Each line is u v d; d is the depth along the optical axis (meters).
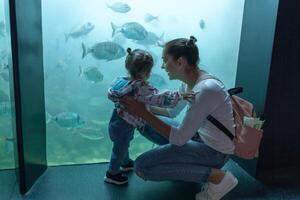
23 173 1.85
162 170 1.82
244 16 2.24
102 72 2.16
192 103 1.66
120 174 2.06
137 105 1.71
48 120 2.15
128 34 2.13
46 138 2.17
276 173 2.27
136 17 2.13
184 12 2.22
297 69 2.08
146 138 2.25
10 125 1.95
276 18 1.92
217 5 2.26
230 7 2.28
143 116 1.71
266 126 2.17
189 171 1.79
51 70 2.06
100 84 2.18
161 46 2.23
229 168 2.33
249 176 2.23
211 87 1.64
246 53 2.24
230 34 2.33
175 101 1.77
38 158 2.03
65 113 2.16
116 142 1.96
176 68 1.68
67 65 2.09
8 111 1.92
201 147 1.79
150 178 1.86
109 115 2.25
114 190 1.99
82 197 1.90
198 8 2.24
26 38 1.71
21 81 1.69
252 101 2.22
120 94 1.73
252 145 1.80
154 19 2.17
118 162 2.00
